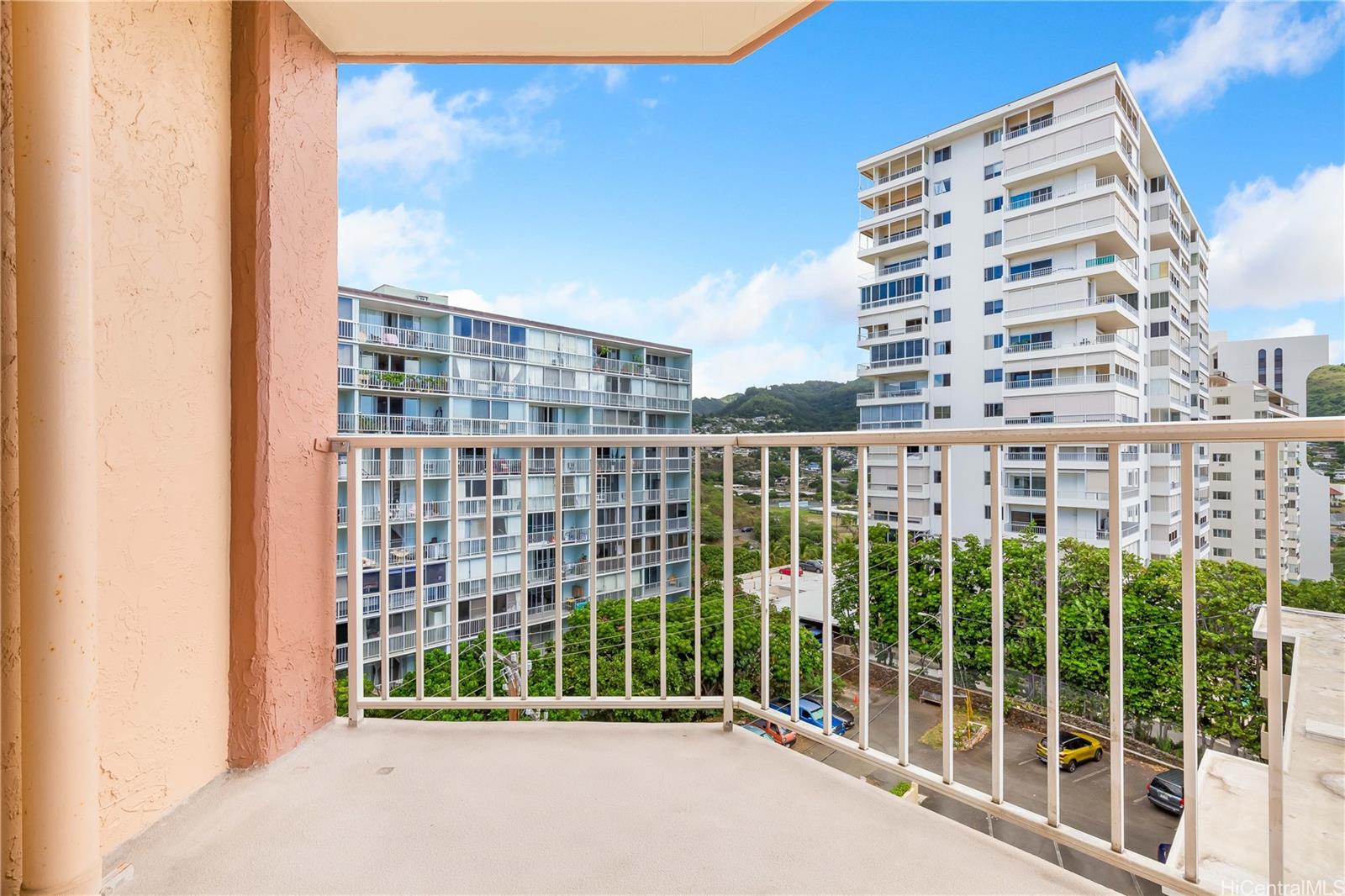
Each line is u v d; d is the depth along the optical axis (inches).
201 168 57.3
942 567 53.7
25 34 31.4
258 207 61.5
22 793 32.2
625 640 72.3
